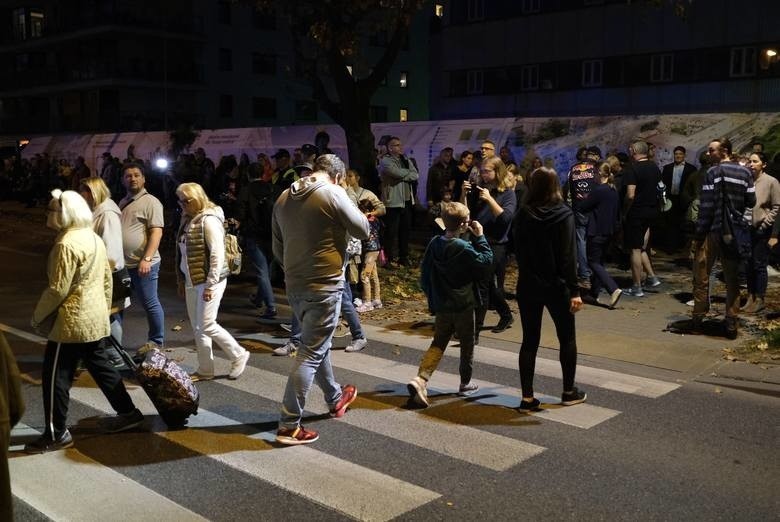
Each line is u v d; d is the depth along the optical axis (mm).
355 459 5004
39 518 4195
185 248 6699
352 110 16547
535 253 5770
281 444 5258
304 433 5309
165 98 47156
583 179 9812
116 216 6836
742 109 29234
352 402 6207
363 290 9688
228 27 49312
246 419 5824
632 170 10352
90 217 5285
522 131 17703
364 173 16531
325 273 5234
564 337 5961
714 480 4641
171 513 4242
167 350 7969
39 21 51719
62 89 48844
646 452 5094
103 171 25031
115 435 5484
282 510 4273
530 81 34688
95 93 47969
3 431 2424
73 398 6340
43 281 12508
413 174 12828
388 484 4605
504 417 5816
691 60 30281
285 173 9359
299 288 5262
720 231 7930
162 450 5195
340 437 5410
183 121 47906
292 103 52531
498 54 35531
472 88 36688
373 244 9617
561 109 33750
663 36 30781
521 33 34656
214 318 6723
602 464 4891
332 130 21844
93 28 45594
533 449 5156
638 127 16156
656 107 31250
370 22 16844
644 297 10461
